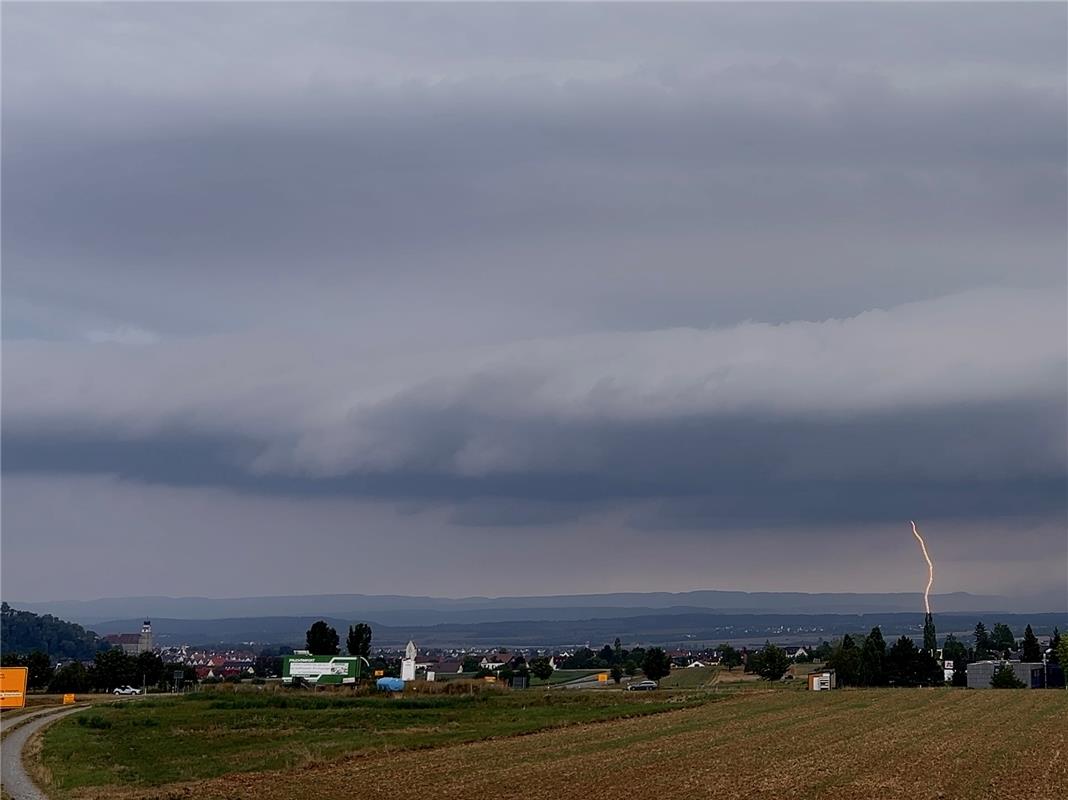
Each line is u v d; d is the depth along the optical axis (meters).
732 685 172.88
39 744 72.94
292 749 67.44
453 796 47.69
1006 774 52.31
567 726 83.00
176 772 56.53
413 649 144.62
